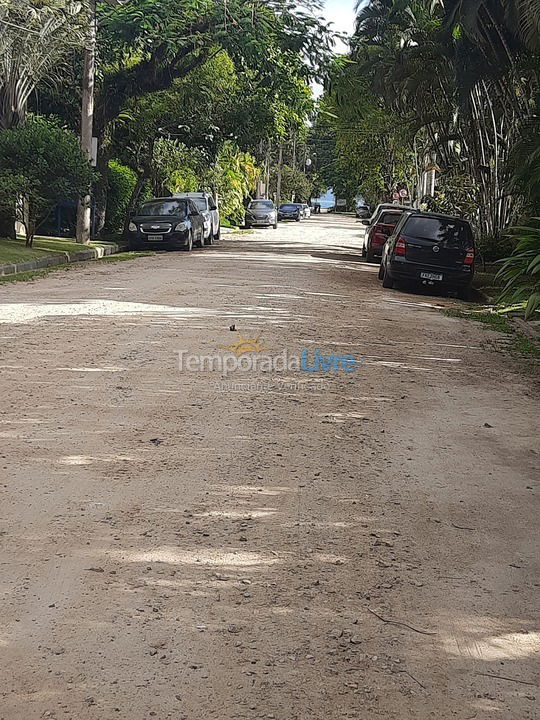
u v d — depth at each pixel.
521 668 4.16
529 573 5.23
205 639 4.25
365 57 33.06
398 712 3.76
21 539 5.30
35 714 3.64
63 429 7.49
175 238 30.05
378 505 6.18
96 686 3.84
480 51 25.03
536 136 19.94
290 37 32.38
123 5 31.38
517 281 14.80
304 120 38.88
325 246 37.97
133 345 11.05
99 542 5.30
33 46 25.94
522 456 7.60
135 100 34.66
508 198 29.20
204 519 5.73
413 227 20.61
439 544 5.57
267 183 86.31
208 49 33.72
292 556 5.24
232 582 4.86
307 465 6.92
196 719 3.64
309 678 3.97
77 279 18.83
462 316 16.38
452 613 4.67
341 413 8.56
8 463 6.60
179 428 7.68
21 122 26.77
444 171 32.75
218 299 15.72
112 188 39.78
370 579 5.00
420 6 29.66
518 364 11.84
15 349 10.60
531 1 17.08
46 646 4.14
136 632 4.29
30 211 25.14
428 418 8.65
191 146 37.06
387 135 41.91
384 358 11.52
